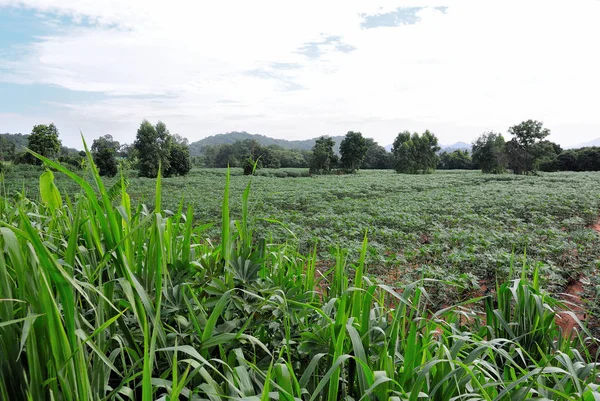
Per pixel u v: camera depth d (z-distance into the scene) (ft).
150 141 185.68
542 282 21.12
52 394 3.87
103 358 4.22
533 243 31.60
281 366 4.65
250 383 4.83
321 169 228.84
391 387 5.52
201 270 7.34
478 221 43.57
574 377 5.74
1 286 3.97
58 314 3.74
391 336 6.52
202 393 5.40
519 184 109.19
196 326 5.59
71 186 43.11
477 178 151.53
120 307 6.25
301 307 6.54
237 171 238.27
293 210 57.11
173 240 7.48
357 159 247.29
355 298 6.62
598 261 24.02
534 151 203.10
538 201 57.98
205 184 125.08
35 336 4.03
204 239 9.73
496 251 26.81
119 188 8.01
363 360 5.20
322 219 44.21
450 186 105.40
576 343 11.11
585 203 54.90
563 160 254.47
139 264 6.33
